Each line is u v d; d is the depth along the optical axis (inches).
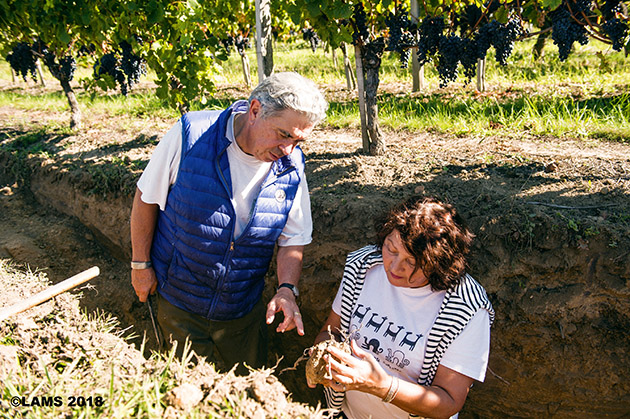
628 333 107.9
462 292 71.8
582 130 170.2
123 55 204.8
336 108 248.4
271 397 61.7
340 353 65.7
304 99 70.1
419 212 69.6
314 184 148.6
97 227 178.7
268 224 85.4
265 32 139.4
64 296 86.9
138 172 174.6
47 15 193.9
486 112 211.3
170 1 179.3
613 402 113.0
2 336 75.7
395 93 289.7
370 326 77.3
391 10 151.0
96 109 305.6
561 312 111.7
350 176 149.1
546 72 297.1
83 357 71.4
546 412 120.0
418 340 73.5
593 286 109.1
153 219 86.8
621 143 159.0
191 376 65.2
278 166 83.0
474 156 154.7
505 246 115.9
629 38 123.4
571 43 127.6
